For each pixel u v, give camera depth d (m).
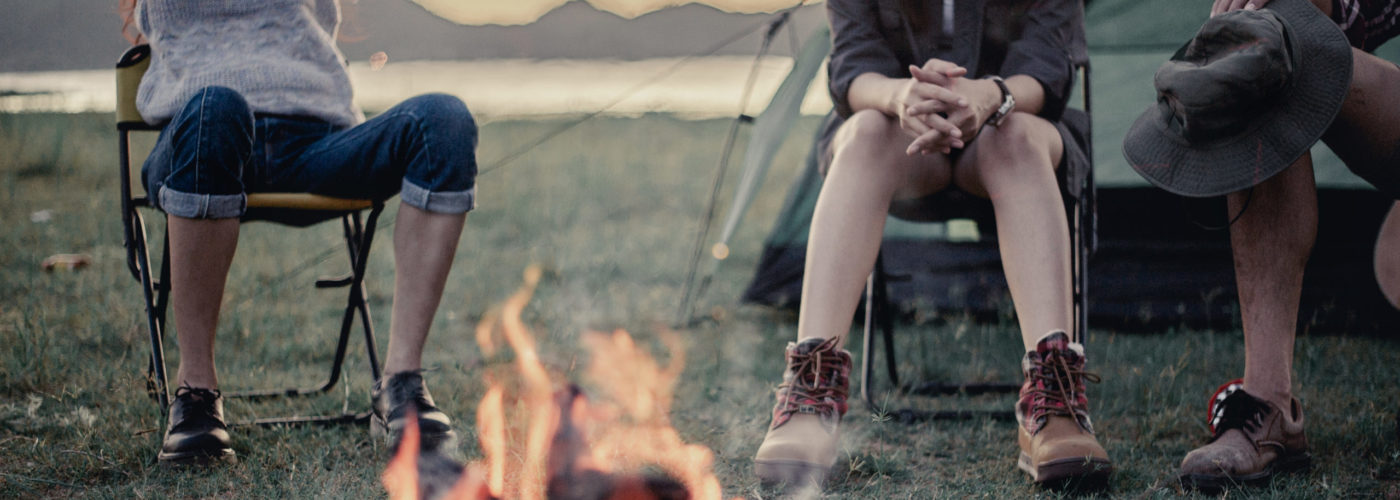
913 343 3.12
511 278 4.01
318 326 3.18
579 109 11.67
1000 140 2.02
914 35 2.30
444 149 2.04
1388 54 3.39
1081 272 2.21
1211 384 2.60
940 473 1.98
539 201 6.13
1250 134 1.77
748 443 2.15
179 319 1.99
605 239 4.95
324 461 2.00
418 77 12.98
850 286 1.96
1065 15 2.26
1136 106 3.62
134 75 2.14
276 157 2.11
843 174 2.02
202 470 1.90
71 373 2.53
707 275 3.79
